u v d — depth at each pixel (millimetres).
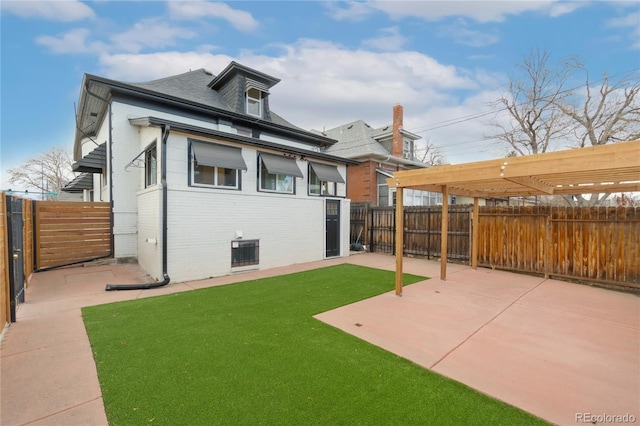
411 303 6133
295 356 3748
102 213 9953
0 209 4461
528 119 17062
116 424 2512
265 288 7320
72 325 4777
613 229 7641
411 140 23016
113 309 5598
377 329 4707
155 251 7957
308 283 7875
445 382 3205
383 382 3182
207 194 8562
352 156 19469
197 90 14055
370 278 8516
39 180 32656
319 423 2520
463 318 5262
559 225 8594
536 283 8094
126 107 10508
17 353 3807
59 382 3141
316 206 11828
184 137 8273
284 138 15961
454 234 11328
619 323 5098
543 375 3383
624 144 3842
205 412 2654
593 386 3168
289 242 10797
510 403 2852
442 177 6137
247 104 14242
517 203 18391
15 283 5445
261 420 2553
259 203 9852
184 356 3717
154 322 4922
